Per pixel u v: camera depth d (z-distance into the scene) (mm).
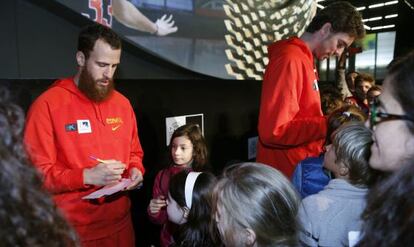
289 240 833
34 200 420
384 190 568
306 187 1360
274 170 919
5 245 383
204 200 1330
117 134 1487
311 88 1483
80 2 1761
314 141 1465
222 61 2598
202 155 2107
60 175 1269
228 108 2992
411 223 492
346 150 988
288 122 1354
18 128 419
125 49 2146
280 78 1385
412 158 555
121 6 1942
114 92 1550
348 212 959
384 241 523
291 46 1462
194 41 2377
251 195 830
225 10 2539
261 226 813
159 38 2168
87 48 1312
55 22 1818
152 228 2518
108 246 1469
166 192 1971
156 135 2432
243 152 3230
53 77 1850
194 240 1318
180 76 2525
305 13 3250
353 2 3924
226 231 879
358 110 1470
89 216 1386
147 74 2328
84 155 1377
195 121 2703
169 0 2182
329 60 4031
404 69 571
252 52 2799
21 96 1705
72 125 1355
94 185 1292
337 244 965
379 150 645
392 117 594
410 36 3861
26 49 1735
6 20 1653
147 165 2406
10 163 394
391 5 3904
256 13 2777
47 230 431
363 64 4238
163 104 2451
